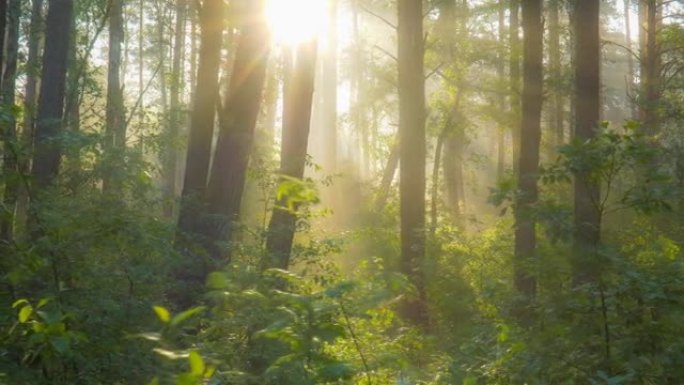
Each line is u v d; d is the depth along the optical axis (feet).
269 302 17.89
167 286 24.88
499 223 75.36
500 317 21.95
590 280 20.49
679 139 79.51
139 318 19.69
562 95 91.86
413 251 58.95
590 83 48.26
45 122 30.50
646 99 96.12
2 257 18.80
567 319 20.24
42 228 19.62
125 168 27.25
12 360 17.52
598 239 20.93
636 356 19.16
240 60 45.37
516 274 22.45
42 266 19.03
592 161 20.72
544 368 19.61
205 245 38.22
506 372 20.35
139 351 18.45
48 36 54.70
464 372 21.57
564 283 21.43
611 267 20.29
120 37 93.20
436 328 46.96
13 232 20.94
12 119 20.38
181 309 32.60
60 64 54.70
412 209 60.95
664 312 19.45
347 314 17.31
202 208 40.63
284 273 18.06
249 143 45.32
